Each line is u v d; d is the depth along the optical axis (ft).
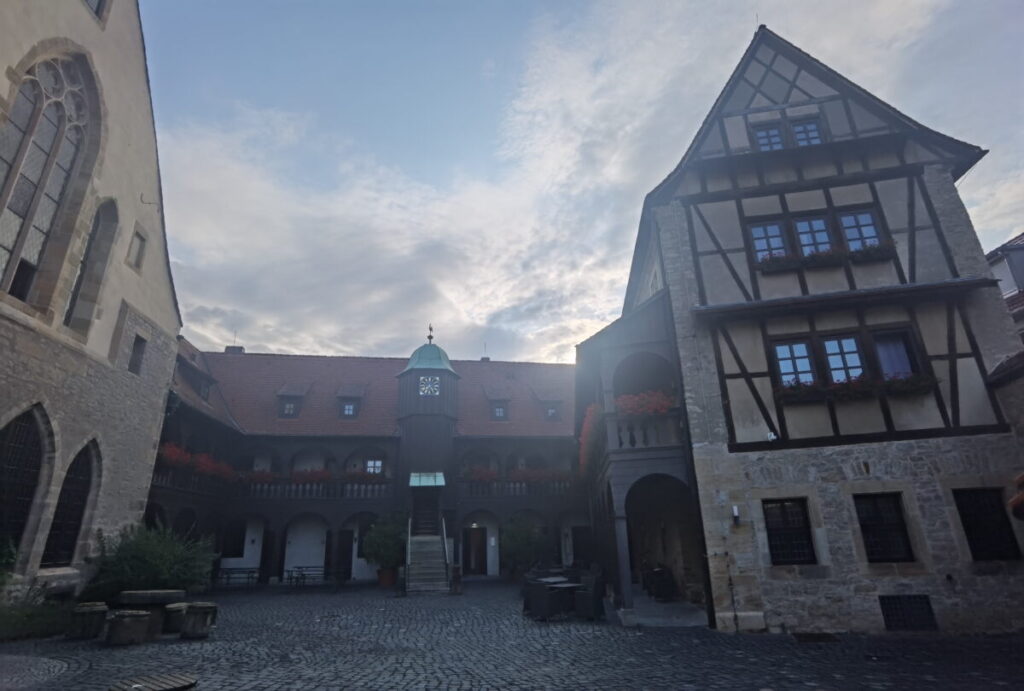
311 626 37.63
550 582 41.34
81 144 40.50
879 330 37.86
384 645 30.22
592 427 48.83
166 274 51.98
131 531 44.52
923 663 24.99
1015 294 48.19
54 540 37.63
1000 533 33.68
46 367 35.99
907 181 41.34
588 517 80.69
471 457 87.30
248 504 75.51
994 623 32.17
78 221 38.73
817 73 44.86
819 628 33.09
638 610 41.34
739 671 23.62
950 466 34.68
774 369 38.11
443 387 84.69
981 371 36.17
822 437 36.24
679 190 43.73
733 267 40.98
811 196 42.01
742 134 44.29
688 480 37.88
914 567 33.45
